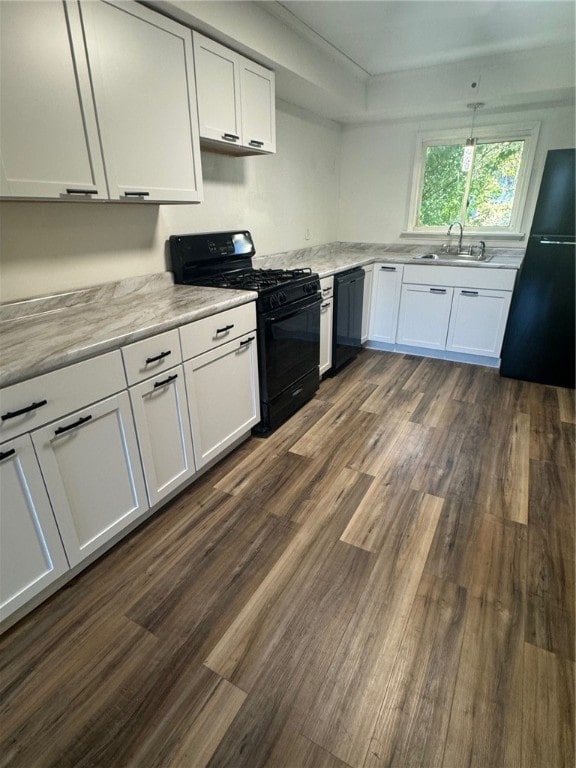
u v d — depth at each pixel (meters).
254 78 2.42
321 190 4.16
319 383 3.24
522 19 2.52
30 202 1.77
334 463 2.34
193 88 2.03
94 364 1.44
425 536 1.80
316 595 1.53
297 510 1.97
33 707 1.18
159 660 1.31
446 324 3.83
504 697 1.20
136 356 1.61
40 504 1.35
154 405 1.74
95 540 1.58
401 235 4.38
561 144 3.51
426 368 3.80
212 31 2.03
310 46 2.76
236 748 1.09
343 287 3.41
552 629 1.39
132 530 1.84
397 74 3.47
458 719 1.15
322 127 3.95
